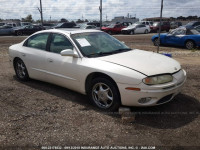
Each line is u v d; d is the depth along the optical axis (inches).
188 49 518.6
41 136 130.5
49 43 200.7
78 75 172.1
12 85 224.5
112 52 181.3
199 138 126.7
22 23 1359.5
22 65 232.2
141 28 1155.3
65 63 180.4
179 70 165.3
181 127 138.9
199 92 198.2
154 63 159.5
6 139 127.9
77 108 167.9
